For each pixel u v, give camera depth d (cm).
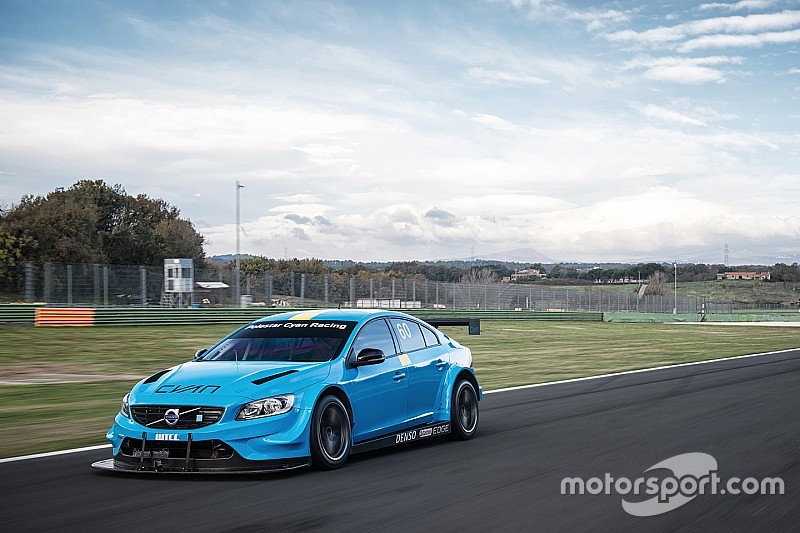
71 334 3425
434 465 818
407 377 918
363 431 848
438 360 981
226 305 4909
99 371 2164
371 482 732
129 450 770
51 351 2770
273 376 788
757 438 980
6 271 3997
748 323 7175
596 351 3044
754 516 605
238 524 580
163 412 757
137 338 3341
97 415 1275
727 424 1103
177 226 8000
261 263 9188
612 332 4759
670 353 2930
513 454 880
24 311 3775
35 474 779
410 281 5919
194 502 652
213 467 738
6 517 607
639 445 930
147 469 751
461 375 1016
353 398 834
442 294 6231
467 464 822
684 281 19775
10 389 1684
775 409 1270
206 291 4838
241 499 662
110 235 7300
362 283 5588
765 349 3180
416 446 948
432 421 954
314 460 780
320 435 784
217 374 796
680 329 5369
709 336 4391
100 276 4303
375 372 873
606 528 571
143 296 4484
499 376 1991
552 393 1546
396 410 899
